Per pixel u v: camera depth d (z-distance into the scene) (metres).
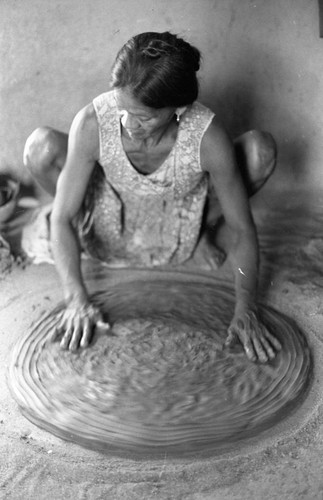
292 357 2.81
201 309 3.05
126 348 2.81
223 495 2.30
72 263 3.00
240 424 2.52
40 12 3.54
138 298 3.14
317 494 2.29
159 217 3.23
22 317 3.14
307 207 3.70
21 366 2.81
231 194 2.97
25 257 3.50
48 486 2.35
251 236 3.00
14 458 2.46
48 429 2.55
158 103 2.42
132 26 3.55
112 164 2.94
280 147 3.70
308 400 2.67
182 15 3.52
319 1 3.39
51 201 3.72
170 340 2.84
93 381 2.69
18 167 3.74
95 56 3.59
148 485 2.34
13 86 3.65
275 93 3.60
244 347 2.79
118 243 3.33
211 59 3.57
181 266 3.44
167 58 2.39
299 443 2.49
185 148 2.86
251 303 2.90
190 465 2.41
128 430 2.49
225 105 3.65
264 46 3.51
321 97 3.57
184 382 2.68
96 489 2.34
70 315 2.91
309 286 3.27
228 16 3.49
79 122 2.84
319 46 3.49
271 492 2.30
